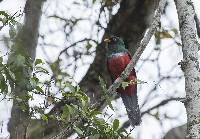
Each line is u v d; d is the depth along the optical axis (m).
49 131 10.89
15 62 7.80
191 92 7.54
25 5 12.05
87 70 14.29
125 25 14.41
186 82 7.68
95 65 14.50
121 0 14.23
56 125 10.68
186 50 7.95
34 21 11.97
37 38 11.94
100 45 14.88
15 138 8.87
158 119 15.45
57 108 10.06
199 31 10.38
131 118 13.99
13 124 9.03
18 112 9.05
